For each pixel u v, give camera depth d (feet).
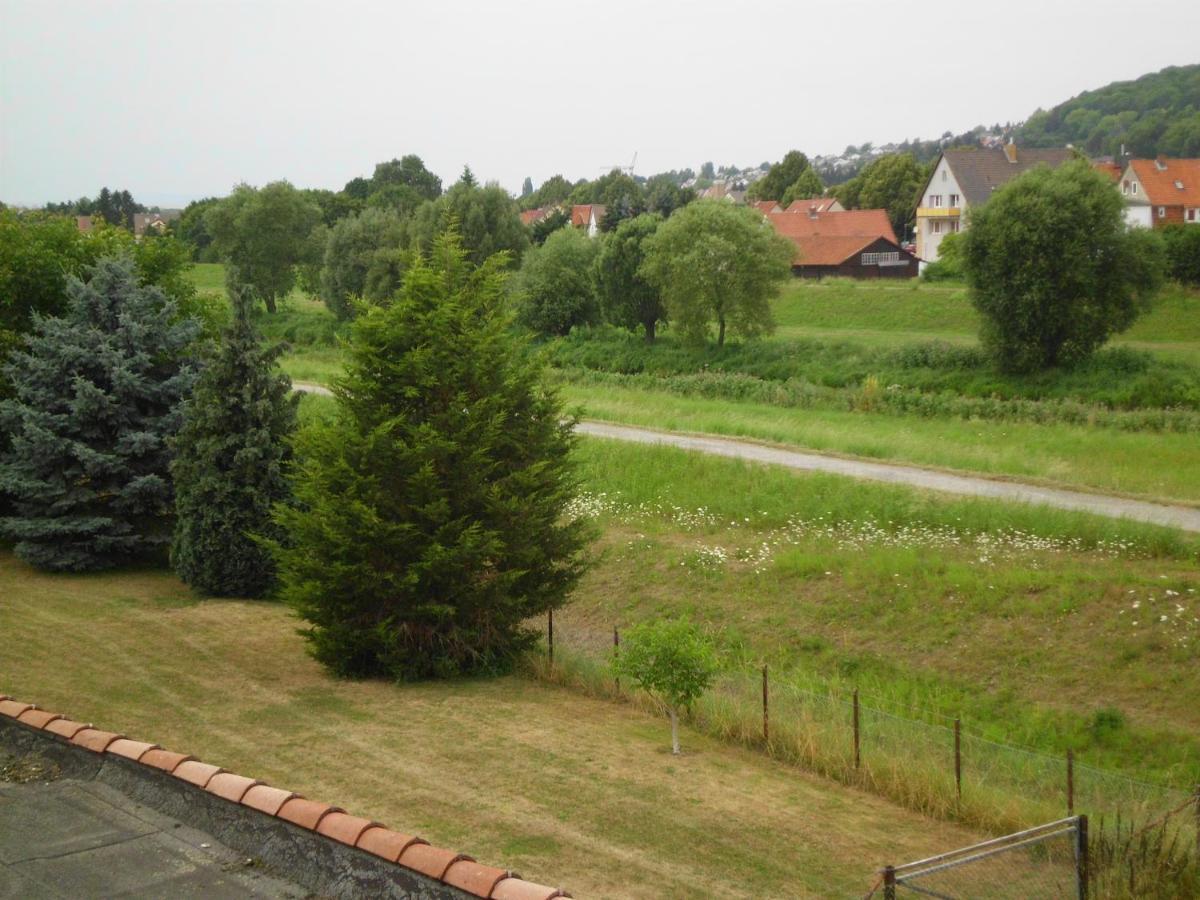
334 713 49.75
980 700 61.26
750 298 191.83
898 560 75.31
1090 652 62.08
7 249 89.04
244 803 24.08
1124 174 312.50
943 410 143.43
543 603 60.13
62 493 76.48
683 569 81.66
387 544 54.80
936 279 244.83
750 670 67.10
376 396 57.00
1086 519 79.15
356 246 248.32
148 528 83.51
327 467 55.93
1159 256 159.84
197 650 60.59
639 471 104.53
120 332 79.36
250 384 72.18
